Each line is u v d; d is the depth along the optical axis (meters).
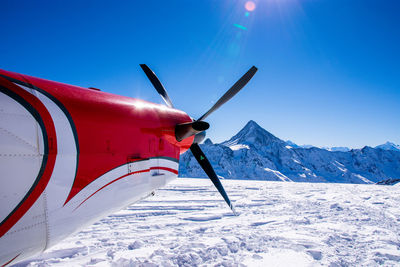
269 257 3.53
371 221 5.76
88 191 1.72
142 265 3.10
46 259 3.29
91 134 1.74
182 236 4.40
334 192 10.75
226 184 13.62
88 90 1.98
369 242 4.27
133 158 2.08
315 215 6.30
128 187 2.06
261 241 4.20
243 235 4.48
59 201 1.55
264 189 11.55
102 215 1.94
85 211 1.75
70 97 1.72
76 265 3.13
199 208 6.79
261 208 7.15
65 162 1.55
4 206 1.29
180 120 2.74
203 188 10.77
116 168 1.92
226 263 3.24
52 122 1.51
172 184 11.86
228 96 2.86
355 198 9.07
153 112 2.47
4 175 1.29
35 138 1.41
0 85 1.37
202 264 3.24
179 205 7.04
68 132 1.59
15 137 1.33
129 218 5.52
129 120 2.11
